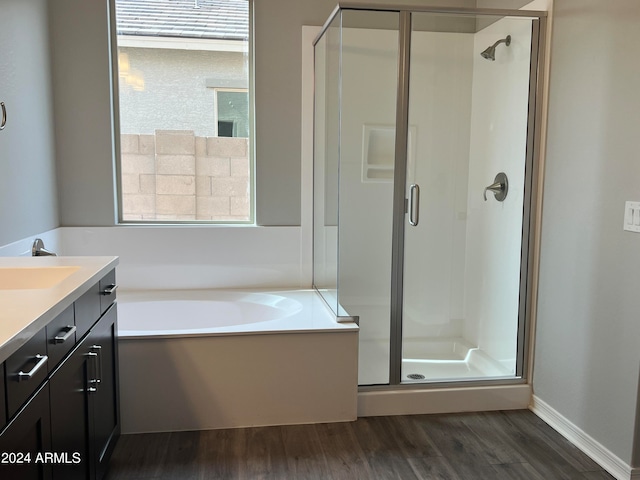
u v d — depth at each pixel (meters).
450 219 3.22
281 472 2.13
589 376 2.30
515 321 2.81
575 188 2.37
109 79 3.08
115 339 2.14
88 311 1.74
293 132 3.26
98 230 3.15
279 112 3.24
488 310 3.05
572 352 2.41
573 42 2.38
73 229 3.12
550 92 2.56
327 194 3.05
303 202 3.32
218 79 3.27
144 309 3.03
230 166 3.34
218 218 3.36
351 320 2.63
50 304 1.36
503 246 2.92
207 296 3.17
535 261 2.71
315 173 3.28
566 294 2.45
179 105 3.26
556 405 2.54
